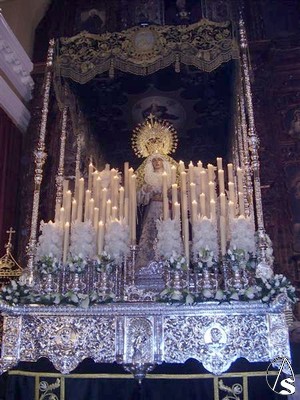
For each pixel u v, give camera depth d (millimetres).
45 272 3564
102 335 3309
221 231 3725
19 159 6359
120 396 3578
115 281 3721
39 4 7297
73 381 3621
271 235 5520
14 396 3621
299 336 4801
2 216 5758
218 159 4188
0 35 5832
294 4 7051
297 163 5957
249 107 4023
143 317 3309
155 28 4406
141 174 4648
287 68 6387
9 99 6141
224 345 3191
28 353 3322
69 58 4414
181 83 4773
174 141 5332
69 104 4773
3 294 3412
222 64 4586
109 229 3721
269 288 3225
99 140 5473
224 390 3469
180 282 3451
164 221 3699
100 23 7289
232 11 6910
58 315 3377
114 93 4891
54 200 5855
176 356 3203
